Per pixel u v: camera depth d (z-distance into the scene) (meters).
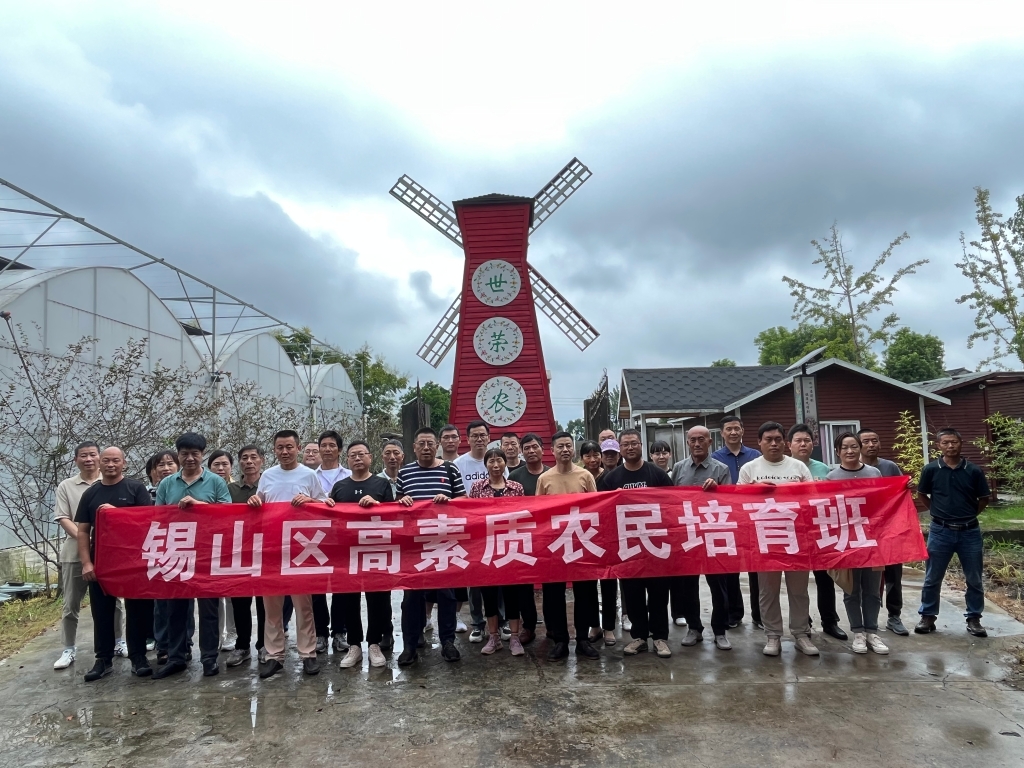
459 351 11.65
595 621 5.88
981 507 6.05
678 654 5.69
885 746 3.98
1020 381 18.59
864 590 5.66
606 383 13.94
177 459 6.02
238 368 19.73
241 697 4.97
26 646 6.41
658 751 3.97
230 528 5.59
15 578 9.31
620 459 7.29
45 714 4.75
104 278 13.09
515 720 4.44
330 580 5.49
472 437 7.36
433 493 5.89
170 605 5.53
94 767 3.97
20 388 10.18
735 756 3.89
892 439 17.17
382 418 26.45
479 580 5.58
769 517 5.71
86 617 7.51
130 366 10.23
